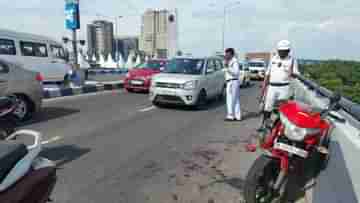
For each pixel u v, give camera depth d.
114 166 4.32
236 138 5.99
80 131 6.18
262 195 3.16
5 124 3.70
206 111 9.15
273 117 3.35
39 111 8.30
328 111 2.93
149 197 3.41
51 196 3.37
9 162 2.04
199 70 9.78
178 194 3.50
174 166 4.38
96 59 43.06
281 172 2.98
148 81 12.82
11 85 6.56
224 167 4.38
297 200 3.28
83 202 3.27
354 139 2.37
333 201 2.35
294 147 2.82
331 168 2.64
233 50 7.59
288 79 5.66
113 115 8.03
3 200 1.89
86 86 13.80
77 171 4.10
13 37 11.98
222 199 3.40
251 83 22.81
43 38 13.53
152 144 5.43
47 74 13.35
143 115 8.16
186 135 6.14
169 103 9.54
